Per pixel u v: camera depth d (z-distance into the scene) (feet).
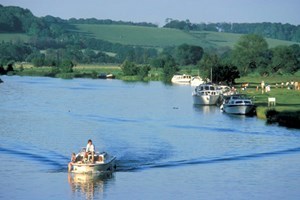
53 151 582.35
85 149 542.57
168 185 478.59
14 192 458.91
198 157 566.36
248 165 540.11
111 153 574.15
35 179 489.26
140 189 468.34
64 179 490.90
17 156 561.02
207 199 446.60
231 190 467.52
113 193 459.32
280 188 472.44
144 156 567.18
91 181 486.79
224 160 556.51
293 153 586.45
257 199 447.01
